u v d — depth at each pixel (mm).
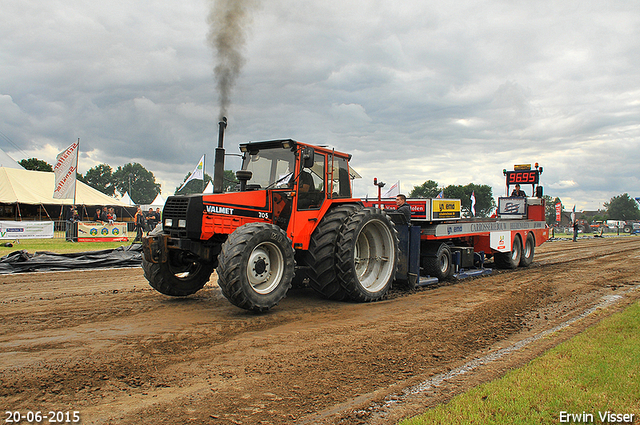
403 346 4594
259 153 7121
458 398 3119
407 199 9508
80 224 18625
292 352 4332
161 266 6723
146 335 4828
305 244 6797
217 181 6672
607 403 2943
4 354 4113
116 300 6832
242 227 5809
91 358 4047
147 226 21078
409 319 5840
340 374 3754
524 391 3174
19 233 17766
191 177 23922
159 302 6695
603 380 3328
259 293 5770
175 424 2811
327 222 7031
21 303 6555
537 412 2846
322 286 6898
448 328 5379
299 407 3090
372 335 5004
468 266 10383
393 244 7695
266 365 3947
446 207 9625
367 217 7137
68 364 3871
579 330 5148
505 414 2828
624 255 15727
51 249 15062
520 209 14188
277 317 5820
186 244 6027
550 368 3639
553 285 8852
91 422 2816
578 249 18953
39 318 5590
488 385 3330
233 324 5379
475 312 6328
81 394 3252
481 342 4789
